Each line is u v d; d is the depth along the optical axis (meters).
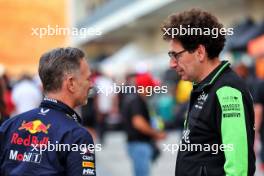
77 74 12.67
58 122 12.37
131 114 27.48
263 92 29.19
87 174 12.06
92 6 137.88
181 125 42.03
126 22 94.62
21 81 37.75
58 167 12.12
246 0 67.00
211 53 13.16
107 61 113.69
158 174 43.97
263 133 29.77
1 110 22.33
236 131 12.38
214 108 12.72
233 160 12.27
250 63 48.59
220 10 74.00
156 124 28.34
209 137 12.79
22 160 12.39
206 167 12.74
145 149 27.72
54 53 12.71
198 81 13.31
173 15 13.43
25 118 12.70
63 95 12.64
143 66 40.31
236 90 12.63
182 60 13.22
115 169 46.59
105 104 61.47
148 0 78.44
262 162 30.50
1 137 12.79
